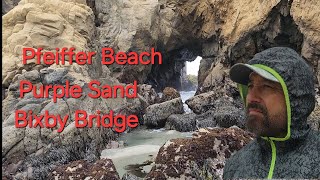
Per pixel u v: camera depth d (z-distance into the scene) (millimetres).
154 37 26000
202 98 19438
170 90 20859
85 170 6320
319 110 10406
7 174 8891
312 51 17031
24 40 16250
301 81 1306
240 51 21906
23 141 9930
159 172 5004
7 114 12109
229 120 15164
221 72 22781
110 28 24484
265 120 1319
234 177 1570
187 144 5203
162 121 16984
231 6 23125
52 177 6242
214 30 25734
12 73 15102
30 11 17047
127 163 10164
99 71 19359
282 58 1339
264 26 20172
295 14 17656
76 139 10766
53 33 16859
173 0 27500
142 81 25922
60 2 18969
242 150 1661
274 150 1414
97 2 24812
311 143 1359
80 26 19219
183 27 27672
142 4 25516
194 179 4824
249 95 1372
